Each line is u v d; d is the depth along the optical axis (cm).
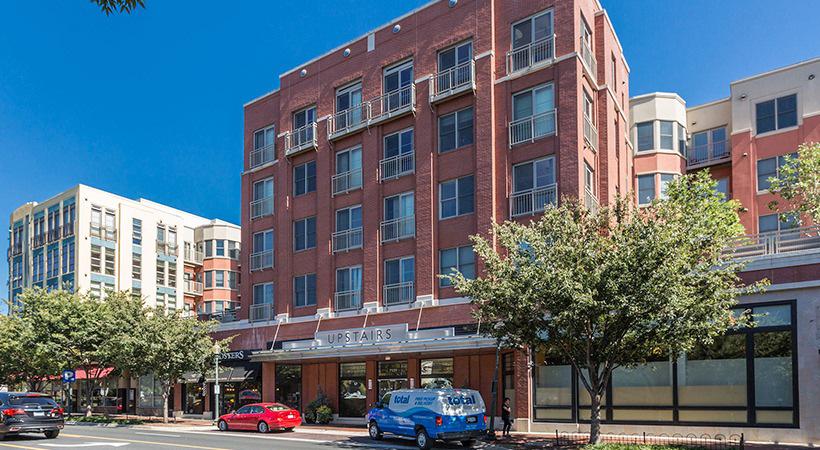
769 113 3422
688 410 2134
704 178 2627
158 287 5797
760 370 2014
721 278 1736
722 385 2081
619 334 1786
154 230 5872
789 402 1952
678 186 2641
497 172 2734
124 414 4503
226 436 2558
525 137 2684
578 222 1906
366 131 3219
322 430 2803
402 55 3130
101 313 3903
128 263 5575
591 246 1783
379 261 3073
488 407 2675
